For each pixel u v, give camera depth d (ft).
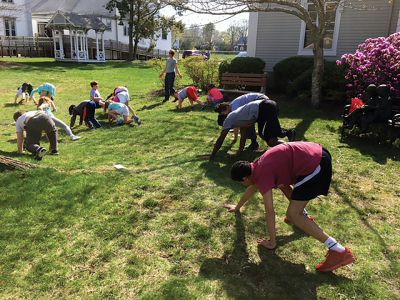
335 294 10.06
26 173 17.16
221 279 10.57
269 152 11.09
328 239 10.68
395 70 25.90
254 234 12.79
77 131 27.17
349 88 31.19
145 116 31.60
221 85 42.63
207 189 16.03
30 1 128.57
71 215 13.75
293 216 10.93
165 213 14.05
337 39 39.99
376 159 20.21
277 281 10.53
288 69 38.99
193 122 28.27
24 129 20.66
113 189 15.75
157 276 10.72
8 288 10.24
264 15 43.01
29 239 12.36
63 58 104.32
